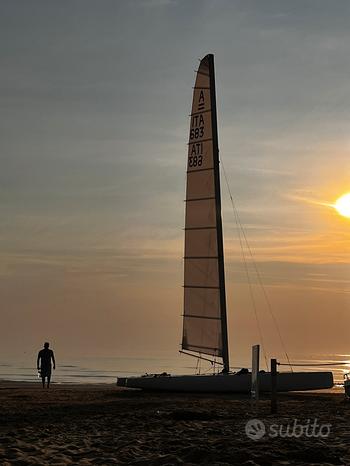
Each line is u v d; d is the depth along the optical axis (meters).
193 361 182.00
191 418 17.95
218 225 33.31
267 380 29.97
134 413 19.05
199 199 34.09
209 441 13.54
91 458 11.83
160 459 11.38
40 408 20.66
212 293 33.12
